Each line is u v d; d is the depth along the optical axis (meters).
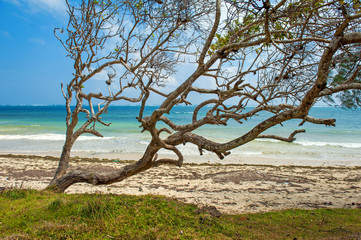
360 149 20.05
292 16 4.30
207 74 4.98
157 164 6.01
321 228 5.87
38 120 43.88
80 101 6.94
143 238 3.83
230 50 4.49
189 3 5.11
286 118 3.71
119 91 6.52
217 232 4.45
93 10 6.09
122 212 4.49
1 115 60.50
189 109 80.69
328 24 4.35
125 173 6.18
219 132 28.25
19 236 3.84
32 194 6.23
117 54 6.66
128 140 22.34
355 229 5.59
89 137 23.47
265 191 10.21
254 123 38.94
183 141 5.55
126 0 5.55
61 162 7.25
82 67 6.75
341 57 4.86
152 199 5.22
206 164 15.01
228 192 10.02
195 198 9.20
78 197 5.84
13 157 15.76
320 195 9.70
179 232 4.09
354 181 11.84
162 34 5.96
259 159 16.73
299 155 18.00
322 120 3.46
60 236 3.81
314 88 3.23
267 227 5.98
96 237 3.80
